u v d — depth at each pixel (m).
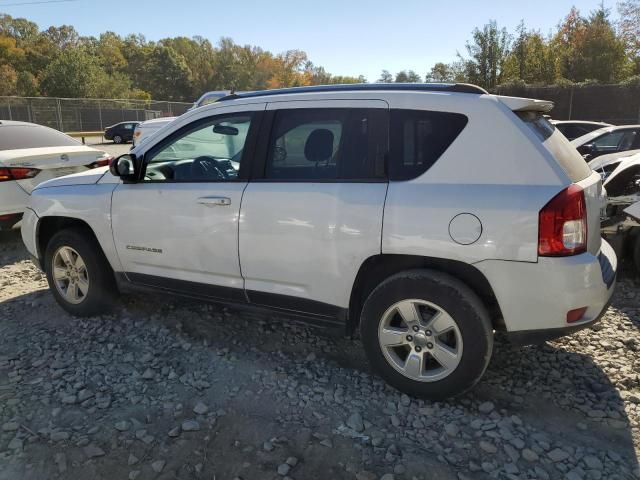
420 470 2.51
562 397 3.14
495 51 33.06
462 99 2.95
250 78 96.06
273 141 3.40
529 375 3.39
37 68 69.88
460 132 2.90
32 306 4.62
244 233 3.39
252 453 2.63
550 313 2.73
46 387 3.25
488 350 2.84
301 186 3.22
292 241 3.23
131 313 4.39
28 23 89.00
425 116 3.00
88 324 4.20
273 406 3.05
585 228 2.74
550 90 26.55
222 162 3.69
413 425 2.86
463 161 2.87
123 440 2.73
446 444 2.71
